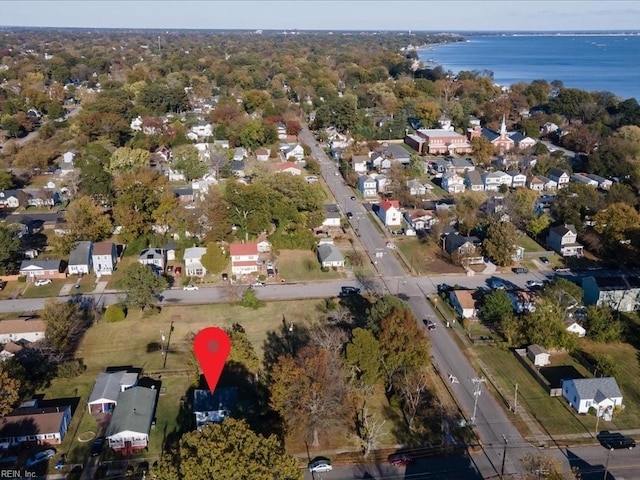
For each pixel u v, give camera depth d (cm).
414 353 5566
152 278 7181
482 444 4997
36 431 4888
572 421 5309
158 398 5544
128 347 6481
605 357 5947
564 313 6731
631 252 8831
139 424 4941
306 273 8475
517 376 5997
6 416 4994
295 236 9350
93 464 4703
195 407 5081
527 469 4469
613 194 10381
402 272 8556
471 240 9244
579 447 4969
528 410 5453
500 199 10688
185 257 8388
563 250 9125
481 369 6112
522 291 7688
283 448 4022
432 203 11212
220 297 7706
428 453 4872
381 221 10600
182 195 11175
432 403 5503
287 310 7338
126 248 9125
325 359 5094
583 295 7631
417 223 10169
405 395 5403
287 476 3825
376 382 5666
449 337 6744
